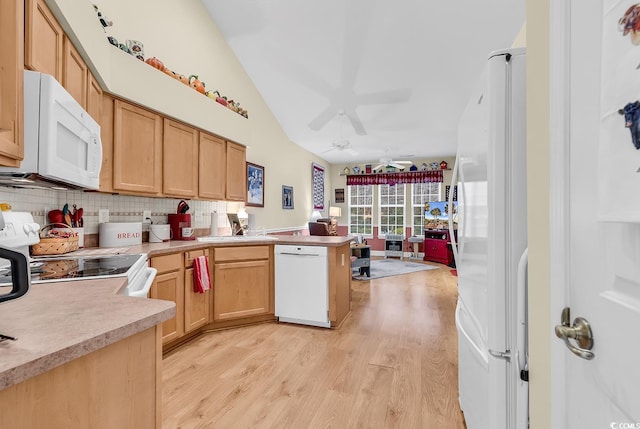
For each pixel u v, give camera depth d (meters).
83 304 0.90
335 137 5.91
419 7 3.02
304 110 5.01
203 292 2.68
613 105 0.47
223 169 3.35
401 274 5.67
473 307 1.28
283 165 5.62
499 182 1.03
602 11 0.53
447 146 6.55
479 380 1.23
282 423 1.60
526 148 0.98
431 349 2.50
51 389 0.63
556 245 0.69
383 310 3.54
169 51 2.98
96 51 1.82
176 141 2.71
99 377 0.73
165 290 2.30
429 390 1.92
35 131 1.13
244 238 3.23
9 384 0.53
